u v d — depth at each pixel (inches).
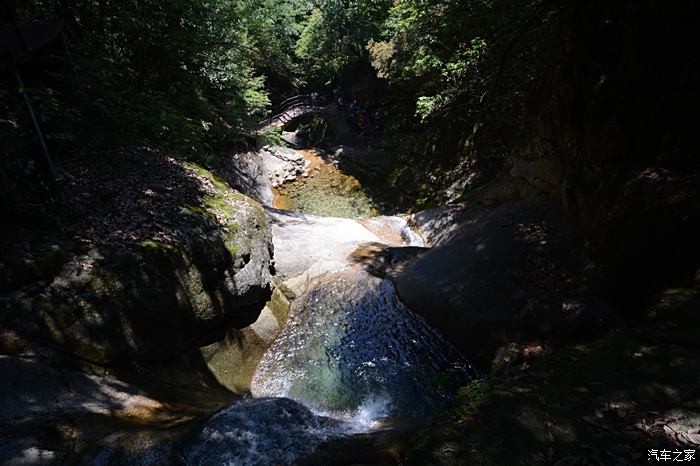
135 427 139.2
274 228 388.5
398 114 704.4
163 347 201.8
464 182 530.6
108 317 178.9
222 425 146.5
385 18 678.5
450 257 324.8
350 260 359.6
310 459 133.5
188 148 374.0
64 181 235.5
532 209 335.6
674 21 220.4
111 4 330.0
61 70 281.7
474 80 387.2
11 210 184.9
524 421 127.2
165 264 210.1
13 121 215.9
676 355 146.4
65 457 116.0
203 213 263.6
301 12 754.8
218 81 487.8
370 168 671.1
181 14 354.0
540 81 357.7
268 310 284.8
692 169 211.5
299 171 685.9
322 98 903.1
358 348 264.5
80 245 191.8
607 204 247.9
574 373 147.4
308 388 234.1
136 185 266.4
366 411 213.8
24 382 142.0
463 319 254.8
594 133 271.7
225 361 236.5
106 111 291.4
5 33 252.1
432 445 122.5
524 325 228.1
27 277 166.4
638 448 111.9
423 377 233.9
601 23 260.7
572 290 234.1
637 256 209.0
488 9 319.3
